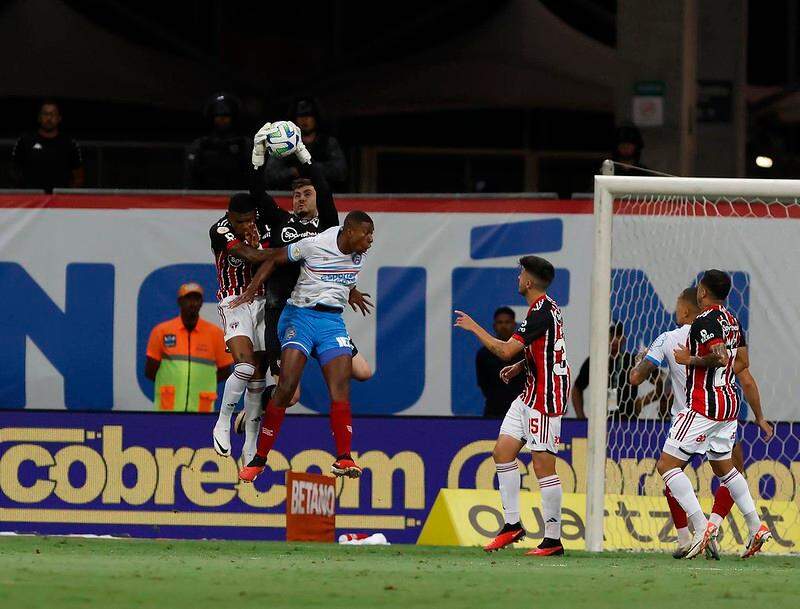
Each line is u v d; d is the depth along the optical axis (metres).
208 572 25.27
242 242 35.09
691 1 59.22
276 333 35.50
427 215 44.47
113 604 20.11
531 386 34.66
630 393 42.09
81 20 61.69
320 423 42.78
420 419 42.56
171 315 44.88
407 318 44.44
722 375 34.50
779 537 40.78
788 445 41.94
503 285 44.38
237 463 42.69
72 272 44.81
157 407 44.28
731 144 65.31
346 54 66.19
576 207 44.28
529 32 62.53
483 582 24.67
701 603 21.88
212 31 68.62
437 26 64.50
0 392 44.78
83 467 42.84
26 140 51.47
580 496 41.88
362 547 37.12
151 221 44.78
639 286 44.22
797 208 44.09
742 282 44.19
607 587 24.20
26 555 29.55
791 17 75.38
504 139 70.31
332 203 36.56
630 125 50.38
